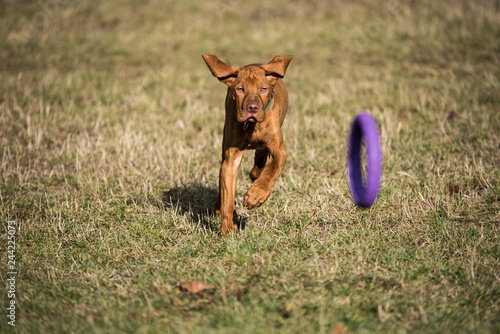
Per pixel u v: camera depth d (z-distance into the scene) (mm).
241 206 8641
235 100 6828
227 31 21438
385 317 5316
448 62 16906
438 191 8719
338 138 11500
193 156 10844
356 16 22250
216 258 6723
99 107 13727
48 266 6816
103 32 21516
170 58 18734
